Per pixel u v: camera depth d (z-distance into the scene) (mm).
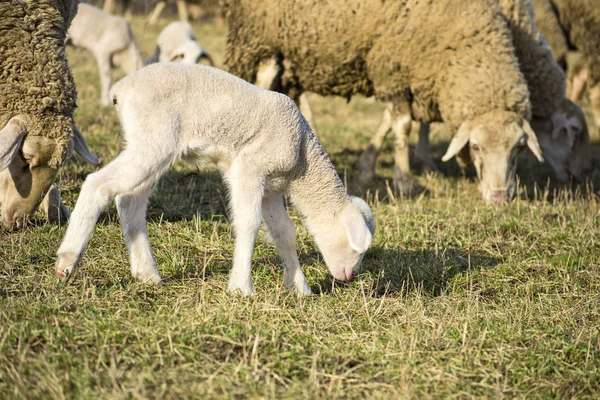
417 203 12750
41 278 7820
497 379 6574
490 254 10508
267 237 8328
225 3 13648
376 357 6809
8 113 8281
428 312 8055
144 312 7266
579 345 7461
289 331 7109
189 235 9773
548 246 10961
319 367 6535
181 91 7336
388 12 12750
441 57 12992
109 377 5867
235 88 7578
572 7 18406
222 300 7566
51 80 8391
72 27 19156
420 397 6250
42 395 5531
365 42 13016
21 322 6598
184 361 6336
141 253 8000
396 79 13273
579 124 15859
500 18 13227
